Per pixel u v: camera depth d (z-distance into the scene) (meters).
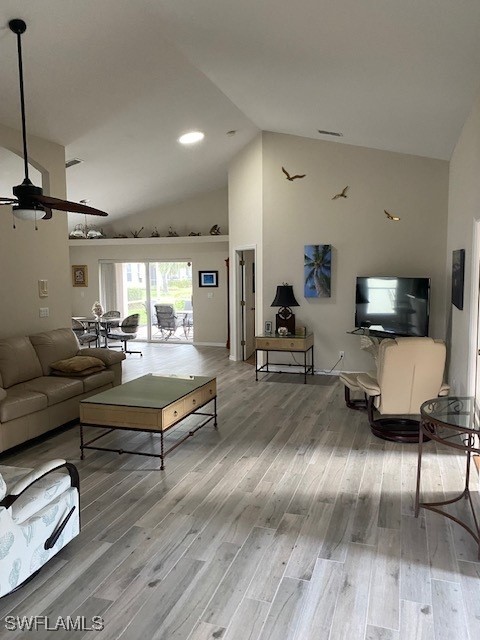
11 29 3.30
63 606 2.16
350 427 4.59
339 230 6.55
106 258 10.41
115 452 4.00
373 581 2.31
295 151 6.65
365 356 6.63
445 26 2.66
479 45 2.78
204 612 2.12
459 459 3.78
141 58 4.16
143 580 2.34
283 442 4.20
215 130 6.23
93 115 4.95
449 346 5.63
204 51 4.12
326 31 3.10
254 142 6.91
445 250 6.11
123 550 2.59
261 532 2.76
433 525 2.82
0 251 4.69
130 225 10.12
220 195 9.52
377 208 6.35
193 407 4.14
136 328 9.01
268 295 6.96
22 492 2.28
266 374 6.96
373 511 2.99
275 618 2.07
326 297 6.68
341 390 5.95
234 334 8.07
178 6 3.41
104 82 4.37
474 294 3.79
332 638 1.96
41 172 5.27
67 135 5.23
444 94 3.70
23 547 2.19
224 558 2.51
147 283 10.41
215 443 4.19
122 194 8.21
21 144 4.80
